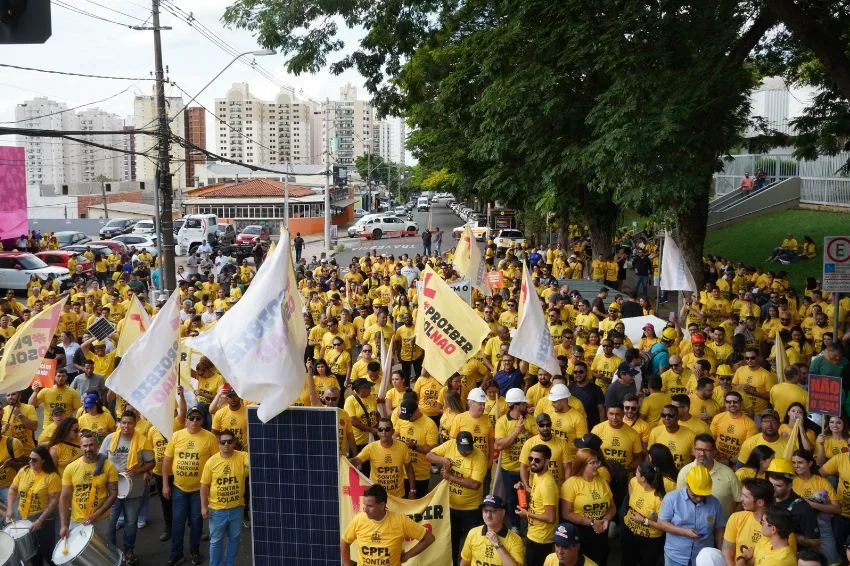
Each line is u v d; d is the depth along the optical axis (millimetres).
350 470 7867
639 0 17875
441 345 11078
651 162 17281
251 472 6961
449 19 28531
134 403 9211
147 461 9938
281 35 21203
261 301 6910
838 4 16266
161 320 9367
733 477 8164
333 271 28219
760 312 19172
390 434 9141
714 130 17750
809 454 8039
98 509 8930
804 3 16156
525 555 8164
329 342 15641
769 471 7398
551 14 20062
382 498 7008
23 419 10969
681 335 15172
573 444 9469
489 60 21469
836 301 12688
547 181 22672
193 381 12984
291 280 7090
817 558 5844
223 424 10219
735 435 9805
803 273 30859
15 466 9820
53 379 12148
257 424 6918
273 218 71062
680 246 21266
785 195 42812
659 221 20938
